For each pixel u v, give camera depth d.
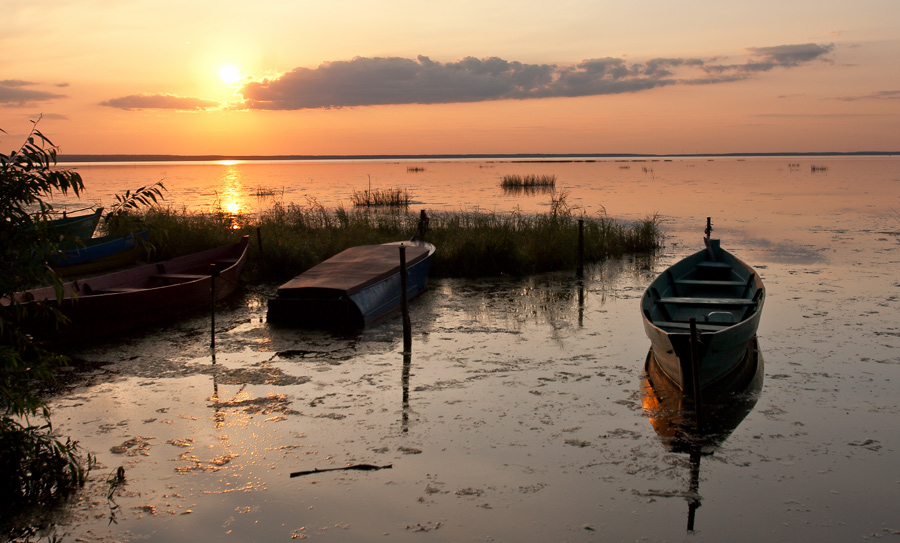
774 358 8.73
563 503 5.28
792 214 27.55
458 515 5.13
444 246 16.61
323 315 10.52
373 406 7.24
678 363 7.22
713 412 7.01
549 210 28.69
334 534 4.90
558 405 7.24
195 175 82.62
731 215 27.30
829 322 10.45
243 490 5.51
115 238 15.77
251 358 8.94
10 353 5.29
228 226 18.39
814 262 16.08
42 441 5.52
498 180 60.53
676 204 32.66
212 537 4.88
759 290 9.70
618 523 5.00
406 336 9.32
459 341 9.76
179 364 8.69
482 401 7.37
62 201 32.38
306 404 7.30
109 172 96.56
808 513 5.10
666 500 5.31
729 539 4.80
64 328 9.39
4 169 5.19
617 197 37.28
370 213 27.50
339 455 6.11
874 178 58.38
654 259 17.28
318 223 19.98
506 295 13.05
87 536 4.89
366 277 11.25
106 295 9.77
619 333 10.18
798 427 6.62
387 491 5.48
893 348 9.09
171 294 10.94
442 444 6.32
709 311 9.91
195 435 6.52
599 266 16.31
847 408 7.08
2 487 5.30
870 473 5.70
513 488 5.52
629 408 7.15
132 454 6.13
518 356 9.01
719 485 5.53
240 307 11.95
